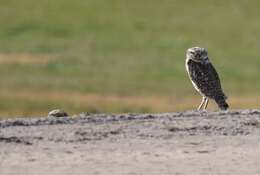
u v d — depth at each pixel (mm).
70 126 16500
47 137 15633
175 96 56125
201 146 15406
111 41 84812
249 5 95188
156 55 78938
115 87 59812
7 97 51156
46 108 48906
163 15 93312
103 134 15945
